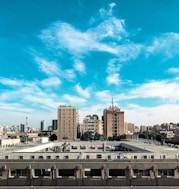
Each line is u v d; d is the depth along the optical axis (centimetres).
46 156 8956
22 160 6750
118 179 6262
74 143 16100
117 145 16250
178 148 10975
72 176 6462
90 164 6362
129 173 6269
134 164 6334
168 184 6216
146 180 6241
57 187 6122
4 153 9100
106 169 6306
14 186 6209
